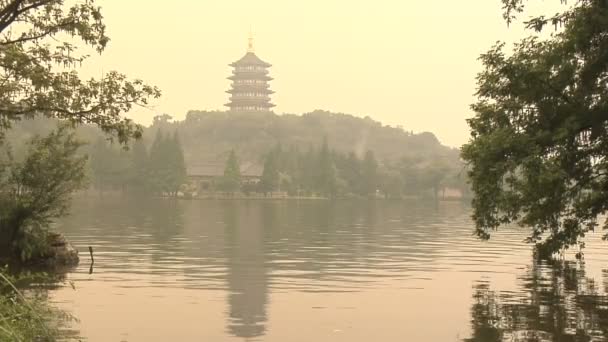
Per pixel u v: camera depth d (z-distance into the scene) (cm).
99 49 2381
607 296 2881
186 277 3384
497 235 6612
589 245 5559
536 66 2208
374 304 2694
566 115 2241
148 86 2405
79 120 2388
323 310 2556
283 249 4897
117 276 3378
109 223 7594
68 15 2322
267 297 2827
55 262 3828
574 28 2164
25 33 2308
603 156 2284
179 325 2242
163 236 5938
